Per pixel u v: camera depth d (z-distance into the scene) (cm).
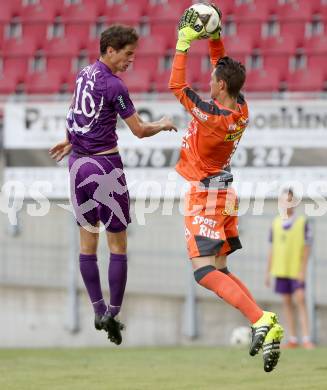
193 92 2448
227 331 4741
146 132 2478
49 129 4900
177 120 4812
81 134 2475
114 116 2470
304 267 4481
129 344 4853
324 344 4656
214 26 2455
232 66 2445
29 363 3541
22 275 4938
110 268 2567
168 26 5828
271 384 2772
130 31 2431
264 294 4750
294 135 4791
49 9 5997
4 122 4919
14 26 5975
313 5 5762
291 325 4516
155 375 3072
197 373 3122
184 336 4784
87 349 4353
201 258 2447
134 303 4859
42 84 5734
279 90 5512
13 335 4938
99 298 2603
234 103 2469
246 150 4809
